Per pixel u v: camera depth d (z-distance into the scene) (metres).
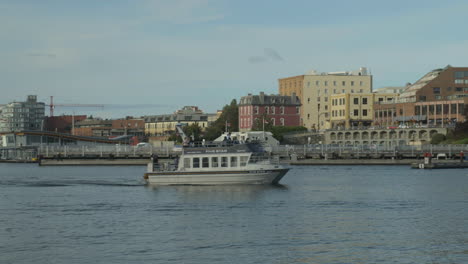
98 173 147.12
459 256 56.06
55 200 89.50
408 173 140.00
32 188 106.31
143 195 93.38
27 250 58.31
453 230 66.31
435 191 99.62
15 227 68.50
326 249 58.38
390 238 62.62
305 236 63.41
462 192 98.38
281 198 89.62
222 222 70.62
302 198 89.88
